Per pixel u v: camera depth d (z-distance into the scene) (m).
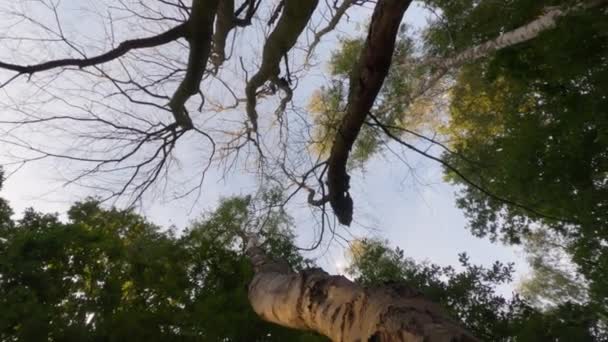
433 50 12.33
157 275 7.88
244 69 7.38
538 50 7.52
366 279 7.76
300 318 3.12
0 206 8.02
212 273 8.05
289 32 5.98
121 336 6.56
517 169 8.09
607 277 7.55
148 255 8.05
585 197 7.20
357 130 5.16
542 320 6.79
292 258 8.02
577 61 6.14
